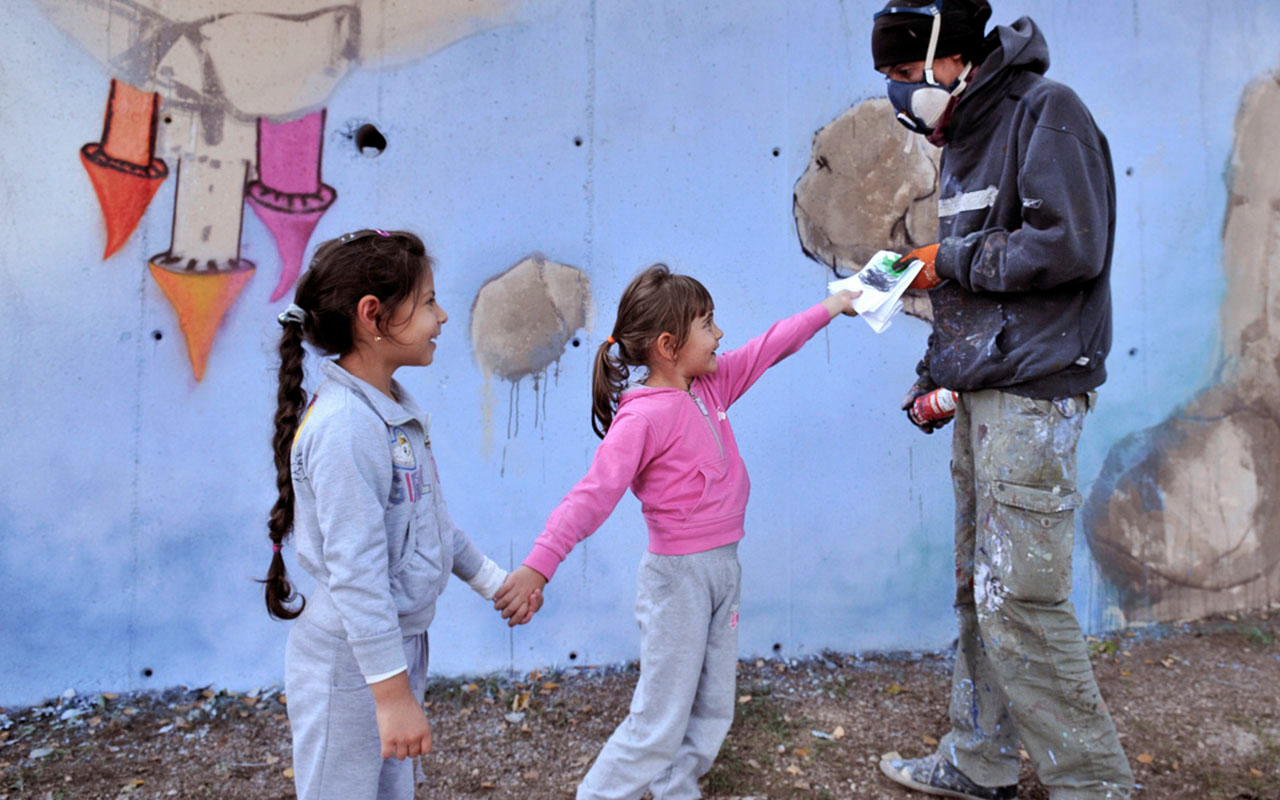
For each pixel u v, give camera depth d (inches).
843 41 119.6
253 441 113.7
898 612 123.8
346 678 62.1
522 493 118.0
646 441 79.9
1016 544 77.8
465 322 116.3
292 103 113.0
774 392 120.9
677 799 83.4
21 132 108.5
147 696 112.8
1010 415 78.5
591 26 116.7
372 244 64.2
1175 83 125.7
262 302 113.3
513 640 118.6
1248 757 96.0
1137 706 107.0
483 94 115.8
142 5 110.0
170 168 111.3
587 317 117.9
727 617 84.1
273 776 96.8
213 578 114.0
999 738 87.7
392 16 114.1
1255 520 129.7
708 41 118.2
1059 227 71.6
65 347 110.1
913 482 123.2
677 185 118.5
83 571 111.7
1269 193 128.5
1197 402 128.5
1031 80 77.3
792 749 100.3
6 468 109.5
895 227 120.7
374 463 61.4
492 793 93.1
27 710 110.0
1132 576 128.2
